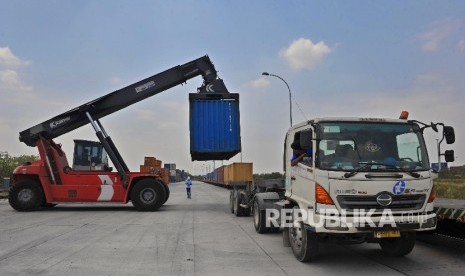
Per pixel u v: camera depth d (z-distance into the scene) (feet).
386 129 24.39
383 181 22.54
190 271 23.61
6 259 26.76
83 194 62.54
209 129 62.69
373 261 26.03
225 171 145.59
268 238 35.47
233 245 32.04
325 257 27.25
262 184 43.24
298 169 26.27
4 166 144.36
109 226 43.70
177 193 137.69
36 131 64.44
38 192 62.18
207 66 65.77
